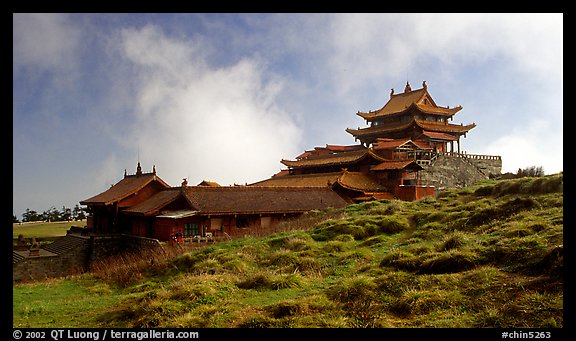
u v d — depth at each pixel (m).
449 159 66.94
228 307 15.84
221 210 40.22
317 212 42.59
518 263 15.41
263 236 33.31
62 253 41.19
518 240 17.03
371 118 84.56
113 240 43.28
